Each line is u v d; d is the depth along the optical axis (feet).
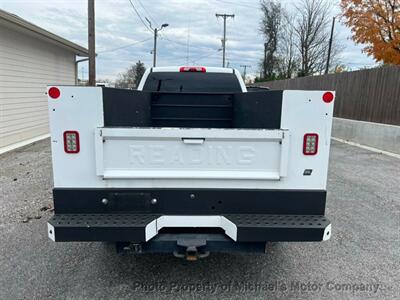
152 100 14.61
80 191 8.29
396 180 21.20
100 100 8.04
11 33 32.04
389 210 15.69
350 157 28.71
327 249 11.73
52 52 43.39
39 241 12.07
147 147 8.20
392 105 32.30
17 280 9.52
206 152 8.29
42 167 23.59
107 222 8.01
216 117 15.07
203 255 8.41
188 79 16.80
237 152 8.32
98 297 8.78
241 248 8.45
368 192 18.52
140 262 10.75
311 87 50.75
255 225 8.02
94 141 8.12
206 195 8.43
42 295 8.81
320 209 8.57
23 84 35.01
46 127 41.88
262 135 8.20
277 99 8.45
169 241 8.34
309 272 10.18
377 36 44.55
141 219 8.19
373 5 44.19
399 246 11.98
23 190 18.11
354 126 37.32
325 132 8.33
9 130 32.09
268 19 124.77
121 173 8.21
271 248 11.83
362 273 10.12
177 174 8.29
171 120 14.98
